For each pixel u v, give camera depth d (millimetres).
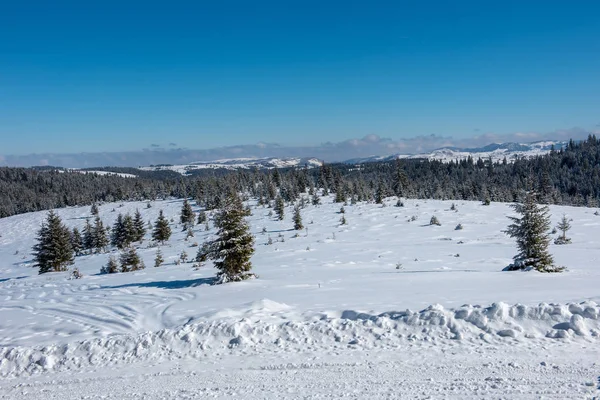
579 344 7824
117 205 125562
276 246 46062
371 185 112000
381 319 9711
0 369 9812
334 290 15391
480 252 33844
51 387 8492
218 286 19125
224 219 20781
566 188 140625
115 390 7918
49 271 46188
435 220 55281
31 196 176125
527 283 14367
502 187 118688
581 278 15742
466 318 9148
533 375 6773
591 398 5949
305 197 98750
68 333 12297
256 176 132250
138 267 39031
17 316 16078
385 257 33438
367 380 7191
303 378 7531
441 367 7410
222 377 7949
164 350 9648
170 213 103125
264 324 10219
